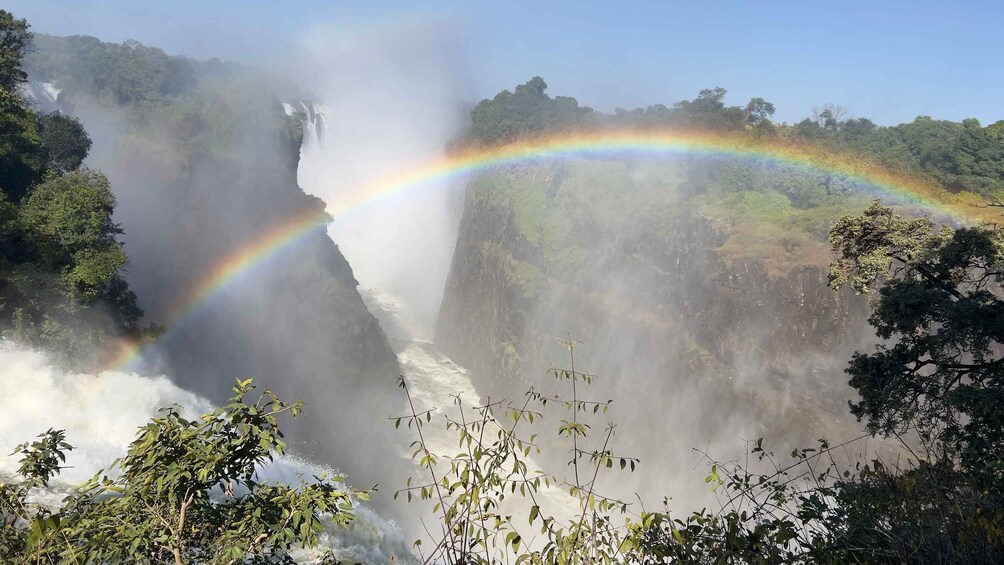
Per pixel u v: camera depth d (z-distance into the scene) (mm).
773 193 65250
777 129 84375
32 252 31594
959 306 15547
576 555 6398
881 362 16938
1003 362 15227
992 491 7664
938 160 67188
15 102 39750
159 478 6219
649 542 6809
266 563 6895
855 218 18250
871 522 7254
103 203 34469
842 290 43312
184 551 6602
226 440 6570
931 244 17141
